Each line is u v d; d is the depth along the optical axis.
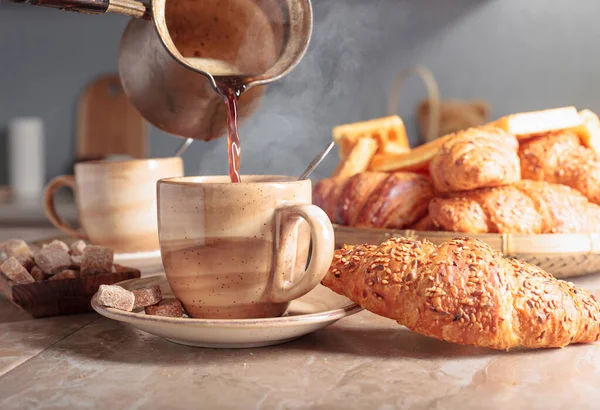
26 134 2.56
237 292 0.52
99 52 2.85
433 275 0.49
